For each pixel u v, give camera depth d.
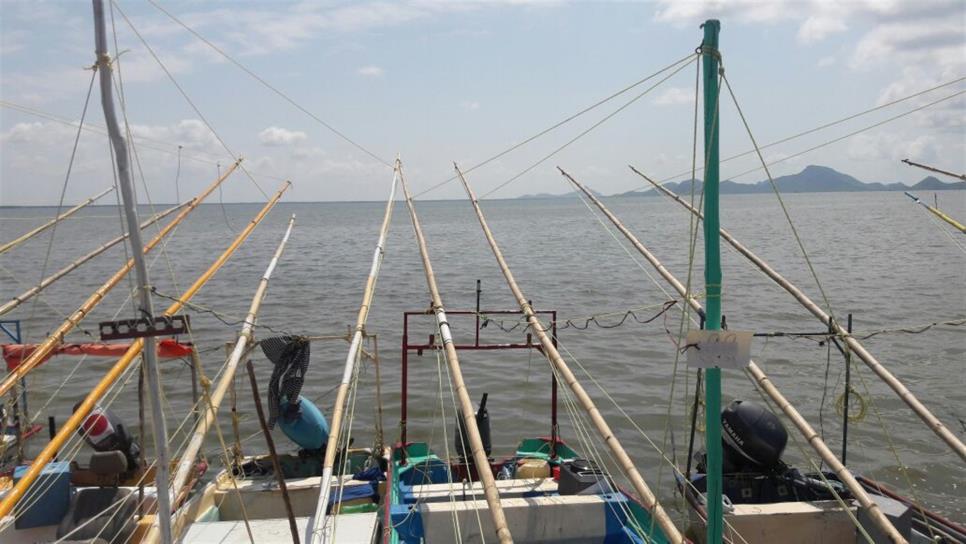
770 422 10.45
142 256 5.91
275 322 30.91
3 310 11.09
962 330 27.02
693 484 10.62
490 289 40.00
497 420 18.50
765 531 9.45
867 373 21.55
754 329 28.28
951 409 18.50
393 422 18.19
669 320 29.95
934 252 57.00
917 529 9.98
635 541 9.93
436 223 123.25
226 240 79.19
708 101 6.36
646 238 73.94
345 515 10.05
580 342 26.56
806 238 71.88
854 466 15.45
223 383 8.41
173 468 11.12
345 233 94.44
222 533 9.62
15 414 13.93
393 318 31.81
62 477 10.15
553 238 78.12
